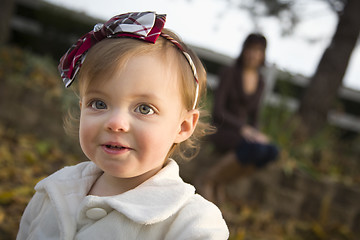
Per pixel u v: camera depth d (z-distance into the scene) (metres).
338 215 3.72
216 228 0.98
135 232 0.97
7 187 2.75
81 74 0.99
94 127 0.94
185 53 1.03
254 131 2.90
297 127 4.40
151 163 0.97
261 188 3.82
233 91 2.98
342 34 4.85
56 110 4.08
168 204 0.99
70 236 1.02
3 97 4.01
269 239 2.99
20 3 6.42
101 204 1.00
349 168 4.49
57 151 3.83
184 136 1.09
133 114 0.94
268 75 4.83
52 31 6.12
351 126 6.91
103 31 1.01
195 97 1.07
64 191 1.11
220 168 2.91
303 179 3.79
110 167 0.95
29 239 1.09
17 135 3.94
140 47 0.96
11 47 5.39
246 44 3.00
